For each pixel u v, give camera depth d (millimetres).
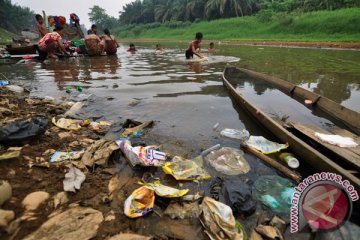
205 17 48375
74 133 3629
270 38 26406
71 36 18281
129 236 1902
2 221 1808
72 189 2334
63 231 1894
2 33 51812
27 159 2734
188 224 2115
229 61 11828
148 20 71438
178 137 3682
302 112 4938
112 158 3006
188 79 7527
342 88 6691
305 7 30828
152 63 11258
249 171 2895
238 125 4156
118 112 4668
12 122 3191
